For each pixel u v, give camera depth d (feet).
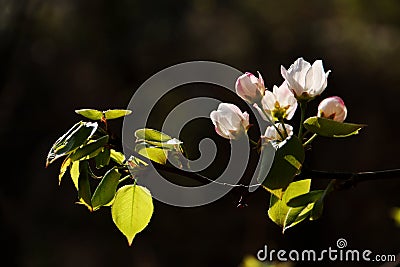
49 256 38.01
